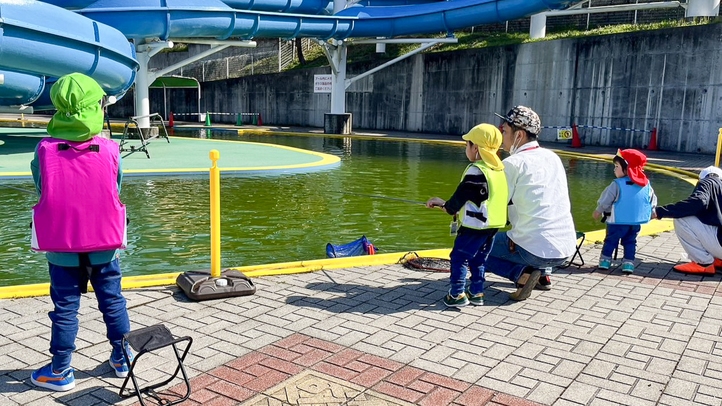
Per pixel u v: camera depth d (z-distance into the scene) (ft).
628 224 17.42
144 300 14.73
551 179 14.87
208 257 20.24
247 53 122.42
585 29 81.51
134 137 68.39
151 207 28.09
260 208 28.45
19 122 100.89
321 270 17.84
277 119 106.52
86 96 9.44
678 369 11.25
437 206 14.69
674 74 61.77
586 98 69.72
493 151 13.75
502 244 15.65
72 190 9.34
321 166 44.09
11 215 25.36
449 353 11.84
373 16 76.84
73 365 11.08
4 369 10.85
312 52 115.03
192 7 59.98
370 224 25.68
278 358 11.51
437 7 76.13
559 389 10.38
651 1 77.00
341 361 11.40
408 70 89.35
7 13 37.55
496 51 78.38
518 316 14.03
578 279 17.29
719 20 60.70
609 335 12.90
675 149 62.75
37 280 17.57
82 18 44.98
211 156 14.92
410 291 15.85
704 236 17.49
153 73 68.28
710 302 15.29
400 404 9.73
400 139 75.41
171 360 11.32
